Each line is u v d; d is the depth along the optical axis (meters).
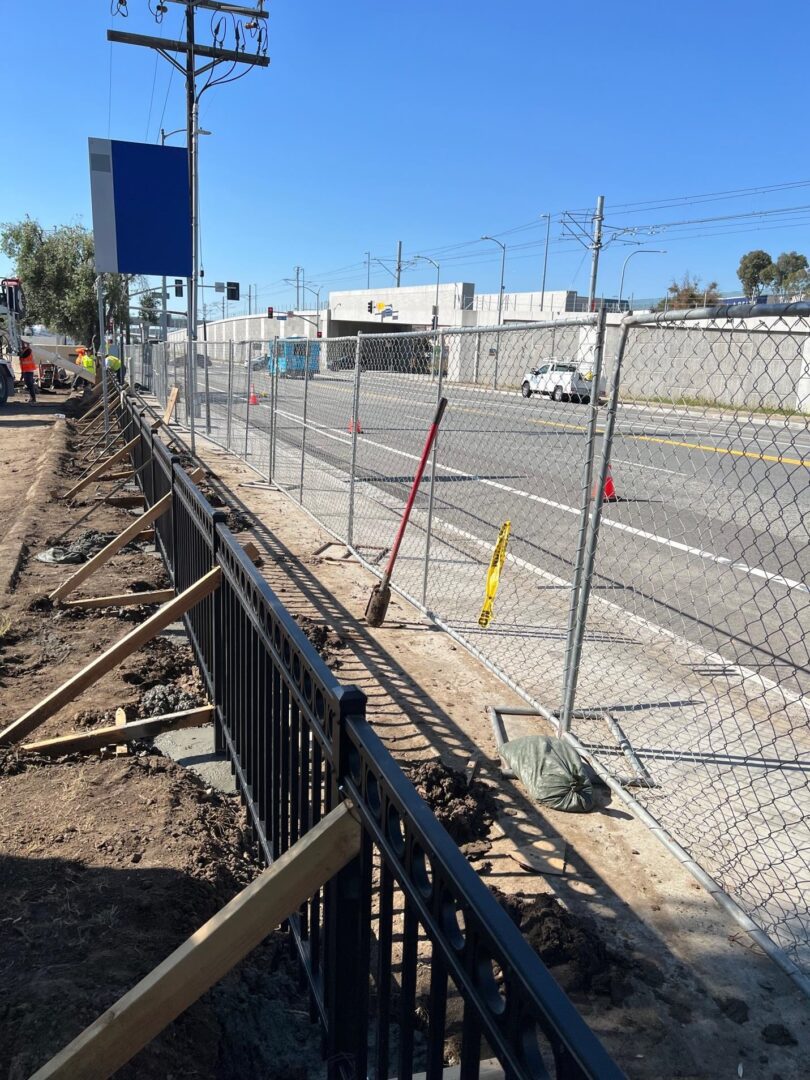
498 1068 2.19
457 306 59.41
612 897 3.03
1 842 3.13
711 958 2.73
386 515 9.75
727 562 7.90
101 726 4.25
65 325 36.31
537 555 8.10
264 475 12.49
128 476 10.85
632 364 4.02
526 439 15.90
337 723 1.87
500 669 5.08
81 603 5.96
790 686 5.03
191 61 19.14
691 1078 2.27
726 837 3.38
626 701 4.68
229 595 3.56
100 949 2.50
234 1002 2.43
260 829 2.97
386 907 1.66
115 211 16.09
